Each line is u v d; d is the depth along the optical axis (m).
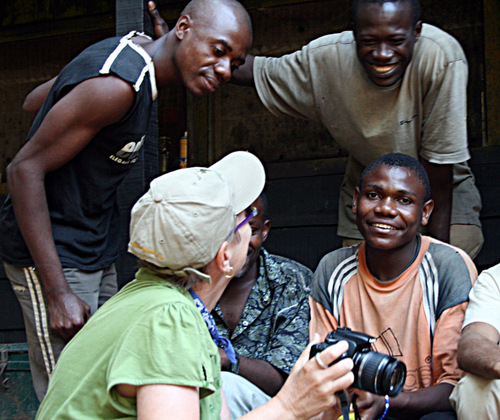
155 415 1.36
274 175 4.31
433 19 4.12
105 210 2.54
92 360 1.48
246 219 1.70
